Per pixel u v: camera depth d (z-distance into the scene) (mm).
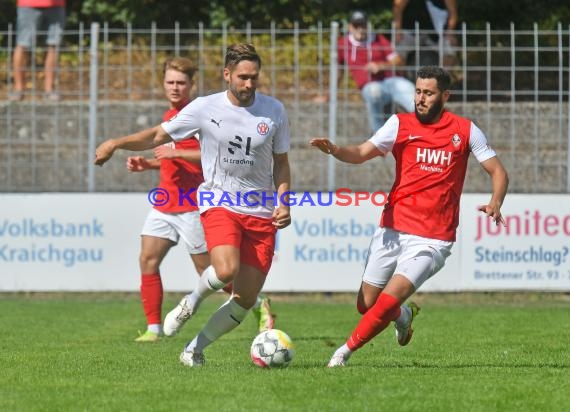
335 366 26875
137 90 52875
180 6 67375
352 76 51125
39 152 52406
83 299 48750
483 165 27125
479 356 29781
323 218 47531
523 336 35156
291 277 47531
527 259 47312
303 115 50031
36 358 29000
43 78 56188
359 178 51500
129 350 31281
